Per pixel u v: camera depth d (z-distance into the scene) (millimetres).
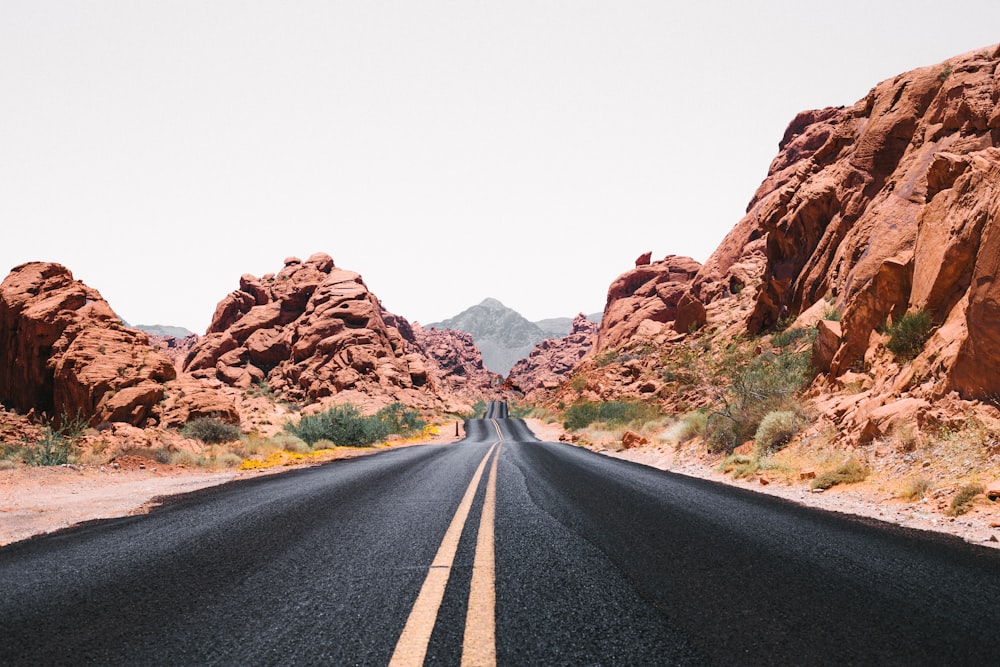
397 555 3680
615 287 109188
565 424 43500
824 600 2693
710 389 22375
